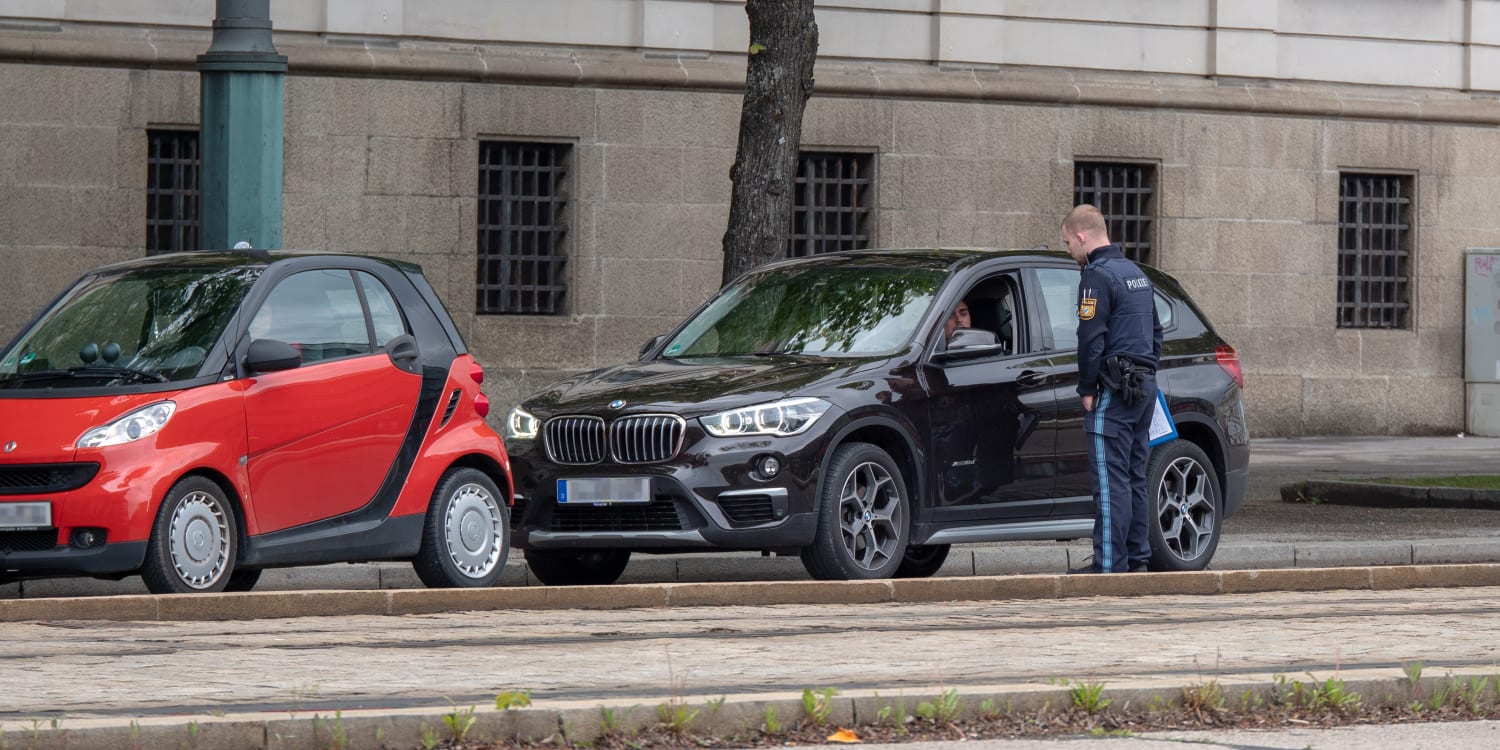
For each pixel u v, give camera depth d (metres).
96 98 44.97
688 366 25.44
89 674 16.05
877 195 51.56
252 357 22.02
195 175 46.50
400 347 23.77
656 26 49.69
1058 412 26.17
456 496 24.06
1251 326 55.81
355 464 22.97
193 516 21.28
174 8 45.59
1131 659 17.72
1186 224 55.00
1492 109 58.44
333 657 17.28
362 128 47.06
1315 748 13.81
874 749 13.59
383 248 47.41
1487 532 34.34
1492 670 16.53
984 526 25.45
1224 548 30.53
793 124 36.09
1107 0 54.12
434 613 21.12
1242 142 55.56
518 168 49.16
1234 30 55.47
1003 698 14.73
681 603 22.23
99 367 22.08
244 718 13.08
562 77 48.56
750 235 35.88
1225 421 27.66
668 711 13.83
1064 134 53.44
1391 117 57.25
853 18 51.53
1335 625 20.58
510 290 49.31
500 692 15.16
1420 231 58.00
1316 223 56.47
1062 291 27.12
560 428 24.31
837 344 25.72
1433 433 57.94
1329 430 56.78
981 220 52.59
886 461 24.31
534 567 26.41
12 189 44.38
